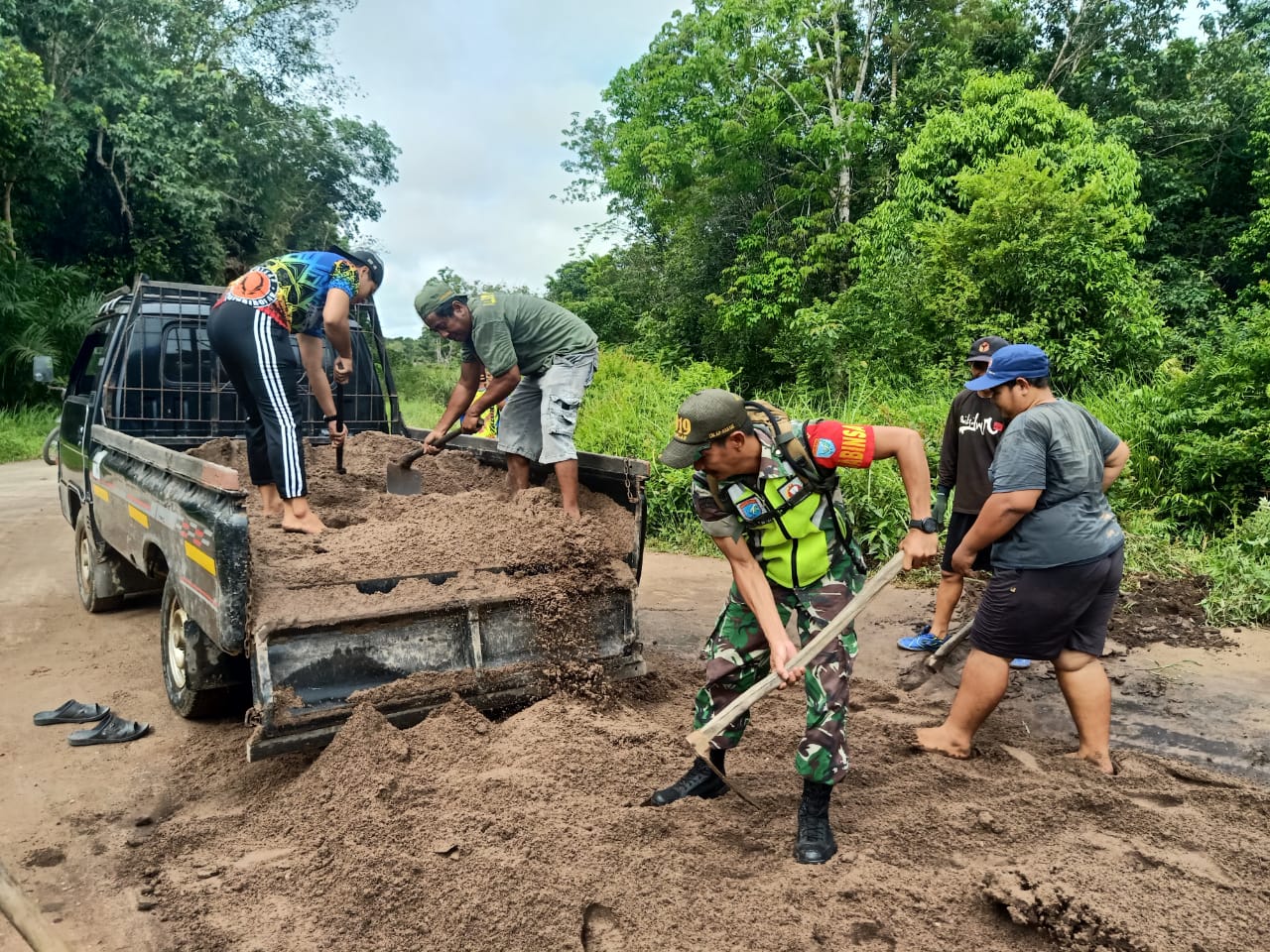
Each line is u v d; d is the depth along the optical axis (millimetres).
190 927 2516
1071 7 20734
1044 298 10547
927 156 14469
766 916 2482
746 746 3734
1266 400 7074
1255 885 2670
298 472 3992
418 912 2500
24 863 2898
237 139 22906
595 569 3926
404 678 3443
